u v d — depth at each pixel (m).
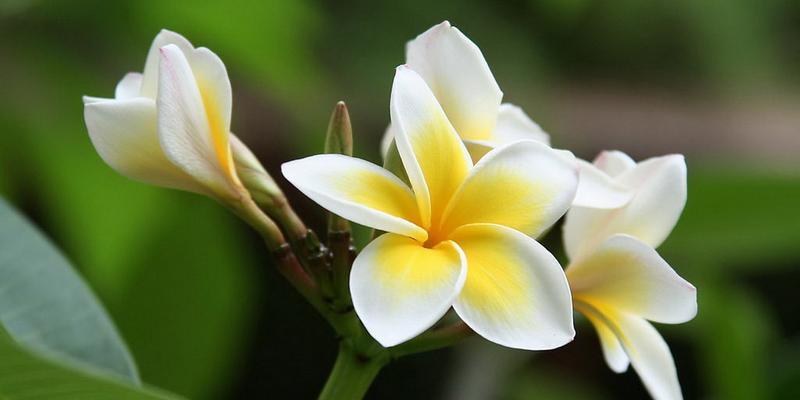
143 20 0.76
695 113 1.53
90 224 0.75
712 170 0.77
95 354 0.63
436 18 1.10
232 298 0.77
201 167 0.57
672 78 1.53
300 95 0.83
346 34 1.05
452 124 0.59
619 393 1.41
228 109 0.58
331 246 0.57
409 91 0.56
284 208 0.58
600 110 1.48
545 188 0.55
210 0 0.76
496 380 0.92
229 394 1.29
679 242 0.80
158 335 0.76
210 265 0.76
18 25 0.75
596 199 0.57
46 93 0.75
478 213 0.55
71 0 0.75
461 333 0.58
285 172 0.54
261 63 0.79
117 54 0.76
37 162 0.75
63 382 0.52
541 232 0.55
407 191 0.55
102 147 0.58
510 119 0.61
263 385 1.33
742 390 0.87
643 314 0.58
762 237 0.79
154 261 0.76
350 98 1.04
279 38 0.78
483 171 0.56
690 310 0.57
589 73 1.50
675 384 0.58
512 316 0.53
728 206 0.77
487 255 0.54
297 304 1.33
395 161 0.56
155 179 0.59
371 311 0.52
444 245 0.54
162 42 0.58
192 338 0.77
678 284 0.57
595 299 0.59
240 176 0.59
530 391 1.12
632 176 0.59
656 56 1.51
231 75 0.92
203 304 0.77
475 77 0.59
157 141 0.58
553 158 0.56
